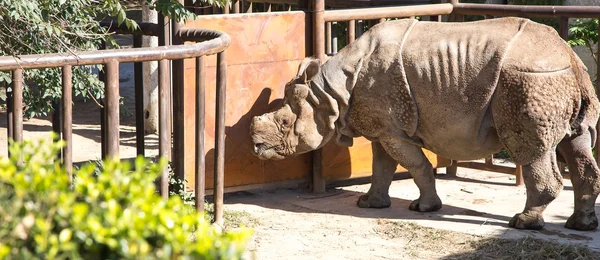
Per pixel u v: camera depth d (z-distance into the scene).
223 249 3.64
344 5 11.83
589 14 9.42
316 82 8.62
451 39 8.23
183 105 8.62
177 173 8.82
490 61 7.95
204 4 12.52
